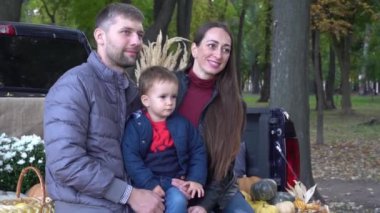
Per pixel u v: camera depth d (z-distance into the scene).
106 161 3.63
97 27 3.79
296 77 9.72
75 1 18.50
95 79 3.66
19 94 6.68
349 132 26.66
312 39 25.31
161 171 3.88
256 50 49.06
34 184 4.67
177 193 3.82
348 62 36.72
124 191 3.60
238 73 4.39
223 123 4.16
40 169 4.67
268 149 5.30
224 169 4.12
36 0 27.97
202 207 4.02
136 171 3.76
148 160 3.87
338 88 68.81
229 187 4.24
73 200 3.55
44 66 6.91
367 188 13.15
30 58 6.84
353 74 61.28
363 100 65.81
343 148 20.75
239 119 4.23
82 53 7.13
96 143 3.60
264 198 4.97
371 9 23.70
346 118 34.91
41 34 6.88
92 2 18.09
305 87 9.82
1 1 11.32
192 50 4.36
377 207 11.01
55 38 6.97
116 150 3.69
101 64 3.73
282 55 9.73
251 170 5.39
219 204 4.17
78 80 3.59
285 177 5.31
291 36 9.69
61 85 3.57
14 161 4.61
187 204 3.94
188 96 4.25
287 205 4.95
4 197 4.25
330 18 21.61
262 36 39.94
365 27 30.47
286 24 9.71
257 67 75.44
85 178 3.46
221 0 32.97
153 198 3.68
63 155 3.44
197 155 4.01
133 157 3.78
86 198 3.55
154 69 3.92
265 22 32.34
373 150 20.11
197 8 31.12
